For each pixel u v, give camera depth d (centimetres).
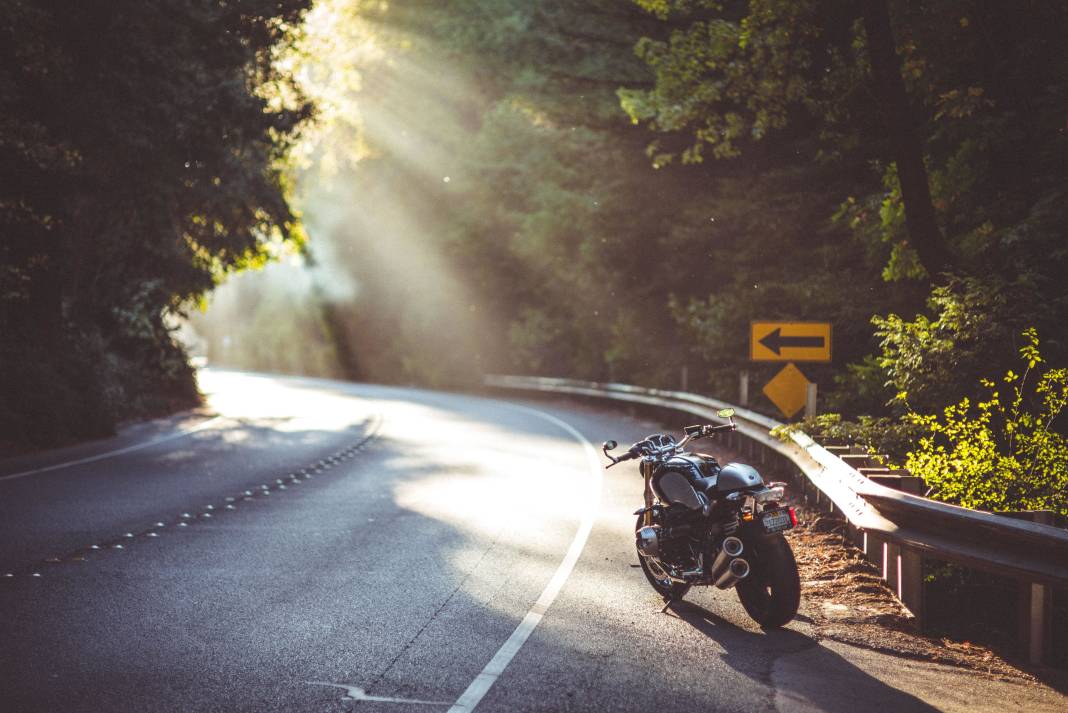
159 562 920
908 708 567
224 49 1994
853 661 659
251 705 552
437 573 884
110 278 2666
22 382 1950
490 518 1170
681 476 783
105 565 905
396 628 709
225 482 1465
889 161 1817
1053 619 789
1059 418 1202
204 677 599
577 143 3028
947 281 1363
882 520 797
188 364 3253
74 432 2064
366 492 1371
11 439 1897
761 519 716
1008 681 648
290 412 2927
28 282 2138
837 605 801
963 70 1570
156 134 1936
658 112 1930
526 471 1603
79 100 1814
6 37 1706
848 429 1257
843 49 1748
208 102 1978
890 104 1393
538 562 938
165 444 2017
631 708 556
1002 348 1217
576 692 580
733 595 827
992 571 675
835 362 1898
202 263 2850
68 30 1800
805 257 2172
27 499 1289
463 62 2934
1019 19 1497
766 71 1717
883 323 1292
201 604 770
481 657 645
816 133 2141
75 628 701
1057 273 1325
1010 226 1396
